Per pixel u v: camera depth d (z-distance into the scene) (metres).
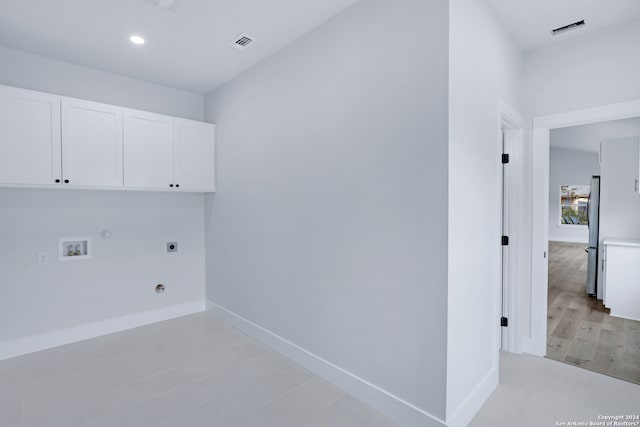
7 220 2.77
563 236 10.28
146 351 2.89
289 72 2.71
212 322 3.60
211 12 2.27
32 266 2.89
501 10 2.22
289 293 2.75
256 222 3.12
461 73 1.83
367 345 2.13
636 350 2.89
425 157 1.82
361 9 2.14
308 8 2.23
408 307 1.90
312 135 2.50
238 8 2.22
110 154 3.01
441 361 1.75
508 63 2.48
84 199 3.15
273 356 2.80
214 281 3.81
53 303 3.00
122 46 2.75
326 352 2.42
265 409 2.07
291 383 2.38
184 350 2.91
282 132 2.79
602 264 4.32
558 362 2.68
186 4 2.17
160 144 3.32
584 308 4.04
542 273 2.76
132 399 2.18
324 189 2.41
